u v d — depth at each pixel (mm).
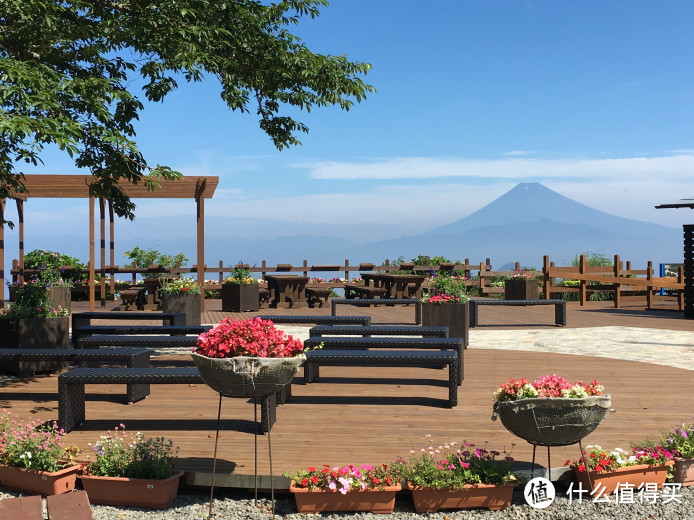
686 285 14867
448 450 4750
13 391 7016
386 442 5020
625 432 5262
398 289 18281
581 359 9047
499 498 3973
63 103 7301
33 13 6961
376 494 3928
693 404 6289
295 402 6488
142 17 7504
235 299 16172
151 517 3867
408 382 7516
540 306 18172
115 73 8438
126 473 4062
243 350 3863
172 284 13055
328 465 4418
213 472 3879
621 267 19438
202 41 7988
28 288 8219
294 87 8812
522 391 3889
